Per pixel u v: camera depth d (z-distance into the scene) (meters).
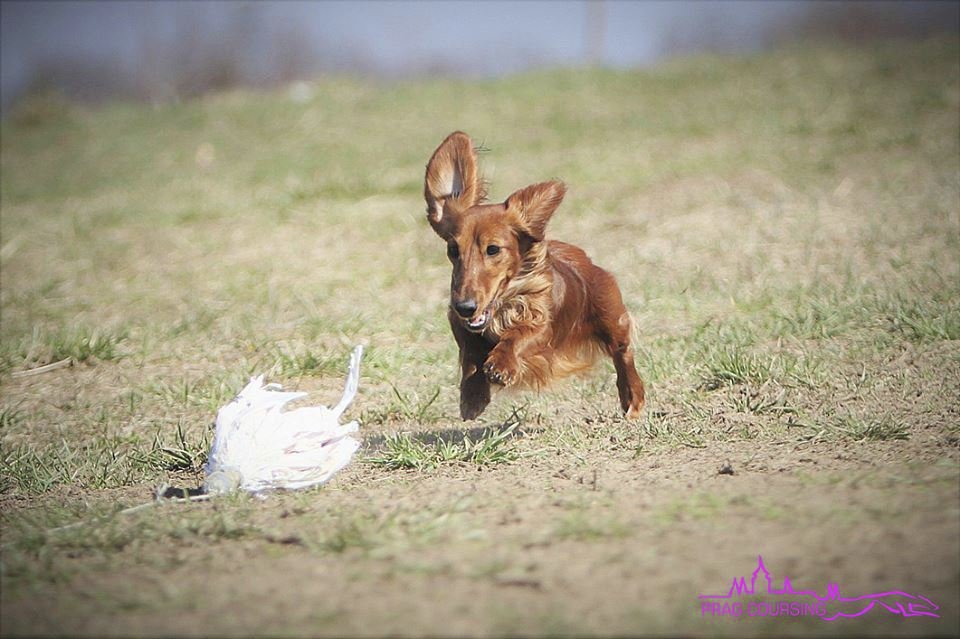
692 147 38.91
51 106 58.50
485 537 11.35
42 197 41.75
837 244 27.25
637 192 34.34
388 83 57.28
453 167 17.25
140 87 74.00
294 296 27.55
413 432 18.30
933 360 19.03
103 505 14.38
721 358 19.67
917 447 14.77
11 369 23.25
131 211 37.84
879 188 31.53
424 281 28.25
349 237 32.78
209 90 73.19
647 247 28.97
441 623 9.39
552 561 10.62
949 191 30.28
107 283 30.20
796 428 16.38
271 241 33.09
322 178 39.34
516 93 50.12
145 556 11.63
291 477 14.06
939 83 43.34
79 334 24.31
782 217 30.02
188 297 28.25
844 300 22.53
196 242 33.66
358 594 10.12
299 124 49.03
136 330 25.50
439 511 12.28
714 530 11.20
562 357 17.56
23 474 16.67
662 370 19.98
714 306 23.80
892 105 40.97
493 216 16.28
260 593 10.28
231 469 13.98
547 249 17.42
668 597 9.69
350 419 19.16
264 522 12.62
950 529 10.83
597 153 39.28
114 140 50.66
